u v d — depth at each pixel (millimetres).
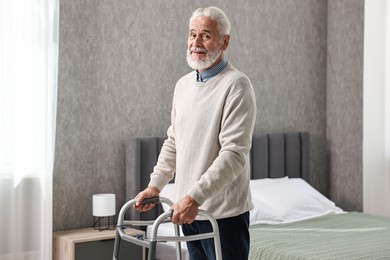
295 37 5488
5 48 3955
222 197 2395
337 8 5547
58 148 4297
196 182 2246
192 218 2197
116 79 4523
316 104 5648
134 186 4441
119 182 4566
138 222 2426
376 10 5379
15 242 3994
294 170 5359
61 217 4328
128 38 4562
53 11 4070
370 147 5426
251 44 5215
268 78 5332
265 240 3840
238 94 2363
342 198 5566
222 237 2414
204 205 2412
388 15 5445
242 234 2441
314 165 5648
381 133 5496
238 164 2295
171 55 4770
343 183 5555
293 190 4863
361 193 5402
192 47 2455
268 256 3533
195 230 2496
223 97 2387
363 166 5391
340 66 5547
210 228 2424
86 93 4395
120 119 4551
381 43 5430
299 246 3656
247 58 5195
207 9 2469
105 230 4309
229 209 2393
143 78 4645
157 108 4719
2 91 3953
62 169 4324
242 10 5148
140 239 2236
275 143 5223
